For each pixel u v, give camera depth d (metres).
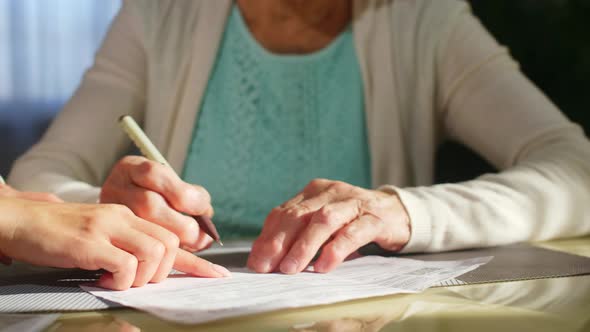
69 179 1.13
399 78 1.32
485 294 0.58
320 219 0.74
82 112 1.31
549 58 1.84
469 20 1.36
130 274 0.59
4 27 4.81
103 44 1.43
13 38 4.82
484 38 1.32
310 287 0.59
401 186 1.29
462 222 0.86
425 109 1.32
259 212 1.31
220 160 1.33
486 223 0.87
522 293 0.58
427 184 1.31
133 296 0.55
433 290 0.60
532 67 1.86
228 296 0.55
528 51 1.86
